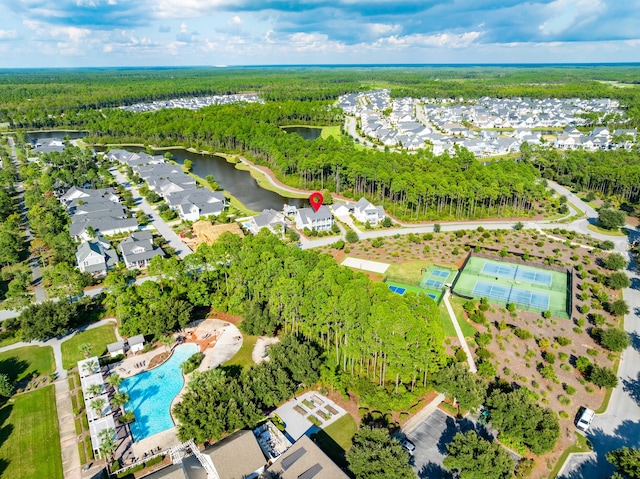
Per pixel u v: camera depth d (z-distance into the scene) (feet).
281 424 220.84
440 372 235.20
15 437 215.51
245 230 472.03
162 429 222.48
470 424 223.30
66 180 613.52
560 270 383.45
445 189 498.69
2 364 268.82
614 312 311.88
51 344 289.74
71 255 395.96
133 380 256.11
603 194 584.81
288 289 268.82
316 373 246.27
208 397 219.61
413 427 221.46
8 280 376.07
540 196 519.60
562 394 242.58
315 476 179.93
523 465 194.70
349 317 237.45
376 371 258.57
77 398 241.35
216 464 186.80
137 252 399.85
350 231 447.83
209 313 325.62
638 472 177.37
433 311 233.96
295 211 517.96
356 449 185.88
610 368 263.08
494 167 576.61
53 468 198.59
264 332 294.05
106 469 198.39
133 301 307.78
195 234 467.11
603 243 424.87
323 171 652.48
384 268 388.98
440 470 196.24
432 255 414.00
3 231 420.77
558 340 282.77
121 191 599.57
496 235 456.45
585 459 203.21
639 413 231.09
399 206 540.52
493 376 253.85
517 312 318.45
